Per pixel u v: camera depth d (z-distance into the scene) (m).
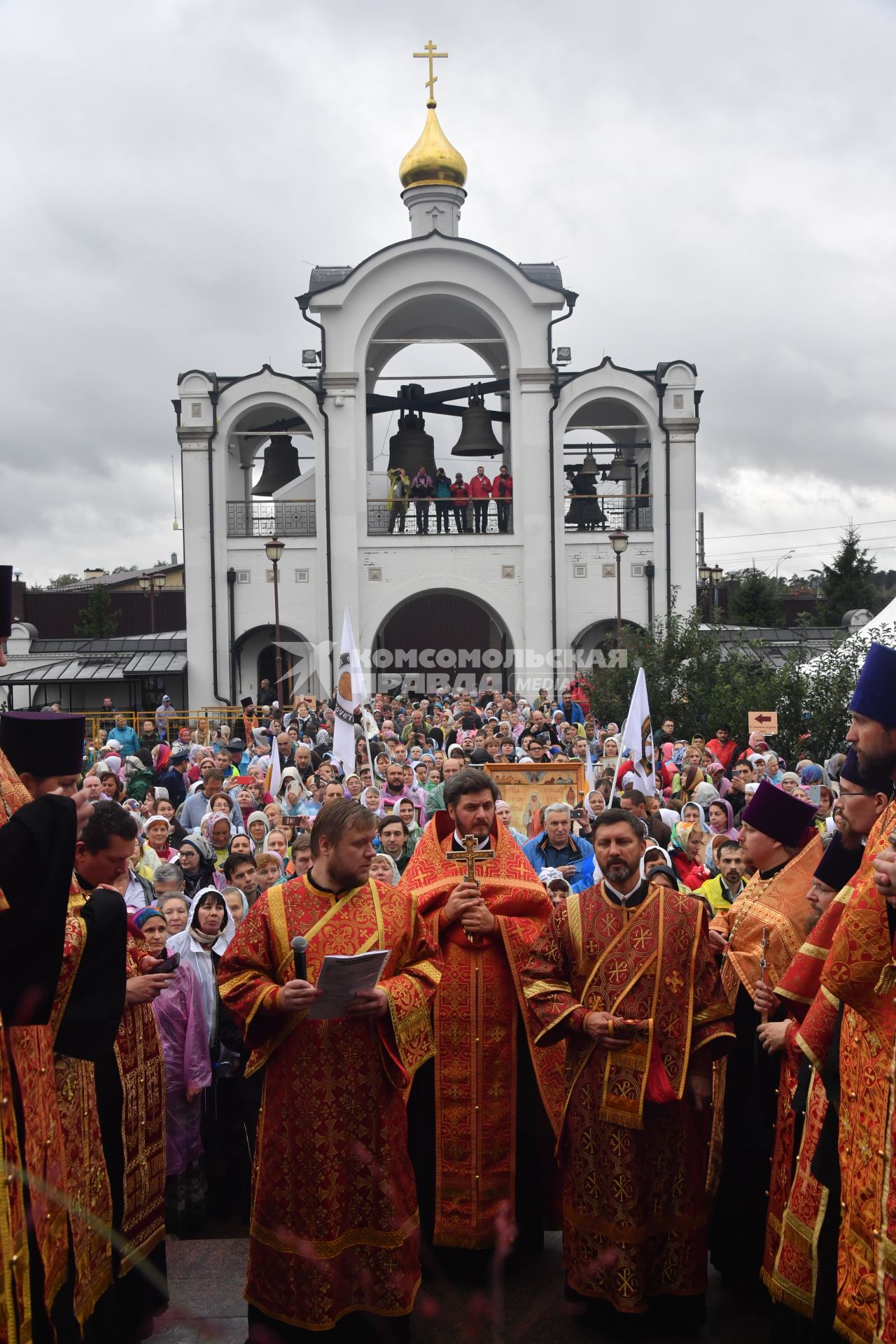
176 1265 5.85
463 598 43.44
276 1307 5.00
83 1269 4.66
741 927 5.75
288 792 14.62
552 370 35.75
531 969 5.50
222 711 34.91
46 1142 4.05
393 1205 5.05
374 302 35.66
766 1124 5.58
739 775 16.03
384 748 19.84
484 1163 5.87
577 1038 5.39
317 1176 4.97
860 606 52.22
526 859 6.27
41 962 3.79
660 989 5.25
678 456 36.06
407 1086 5.04
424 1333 5.23
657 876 7.01
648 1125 5.23
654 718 25.52
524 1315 5.35
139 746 25.89
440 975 5.33
